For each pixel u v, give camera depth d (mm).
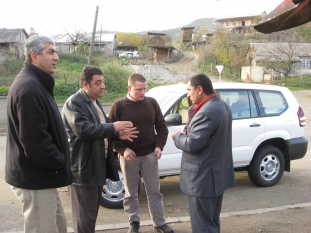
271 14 2084
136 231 4320
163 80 38312
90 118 3553
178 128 5656
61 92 21047
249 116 6367
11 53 27719
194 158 3459
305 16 2080
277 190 6418
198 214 3457
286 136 6613
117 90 23000
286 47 51625
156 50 69062
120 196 5406
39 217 2943
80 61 37188
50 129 2955
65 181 3049
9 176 2912
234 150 6148
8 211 5250
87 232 3564
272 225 4512
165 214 5281
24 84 2783
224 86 6340
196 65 63062
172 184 6828
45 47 2945
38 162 2791
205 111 3344
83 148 3492
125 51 67062
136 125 4199
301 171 7781
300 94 35375
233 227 4469
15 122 2820
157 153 4246
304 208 5125
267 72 51594
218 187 3420
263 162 6465
